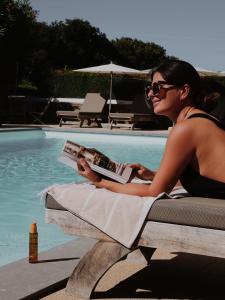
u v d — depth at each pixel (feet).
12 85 67.51
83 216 8.29
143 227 7.97
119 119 55.31
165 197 8.11
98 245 8.63
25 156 37.09
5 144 44.39
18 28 64.18
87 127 58.49
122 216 8.07
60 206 8.61
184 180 8.41
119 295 8.82
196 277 9.89
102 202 8.25
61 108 67.10
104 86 73.41
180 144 8.02
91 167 8.66
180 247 7.71
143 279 9.70
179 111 8.54
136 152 41.68
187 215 7.57
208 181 8.13
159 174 8.16
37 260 10.45
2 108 63.00
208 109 8.74
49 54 126.31
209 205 7.47
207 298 8.75
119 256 8.42
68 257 10.78
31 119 63.26
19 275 9.53
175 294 8.93
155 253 11.59
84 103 59.00
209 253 7.50
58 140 48.60
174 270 10.32
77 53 134.62
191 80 8.38
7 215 18.95
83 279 8.71
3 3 60.08
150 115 56.03
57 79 75.66
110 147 44.73
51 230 16.83
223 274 10.11
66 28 135.95
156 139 49.47
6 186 25.21
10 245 15.08
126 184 8.46
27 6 64.69
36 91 73.05
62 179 27.68
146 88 8.75
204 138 8.01
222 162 7.99
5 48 65.41
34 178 27.81
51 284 9.03
